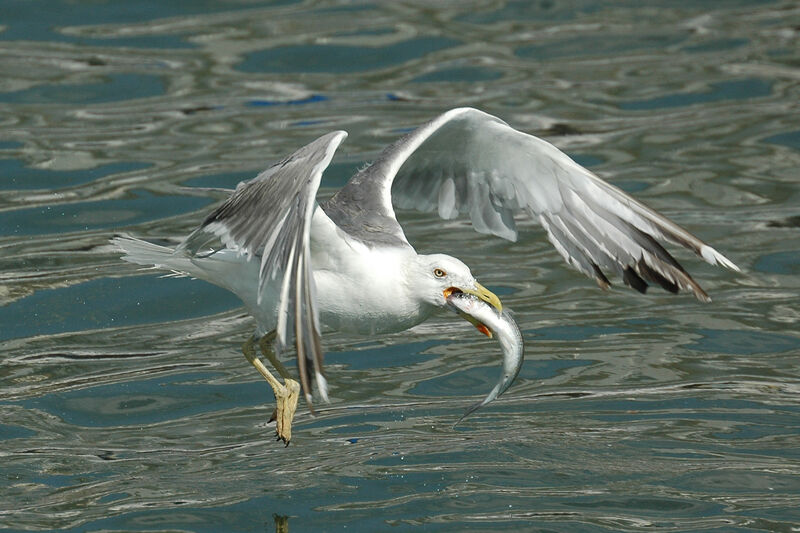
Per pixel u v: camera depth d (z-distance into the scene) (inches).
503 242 637.3
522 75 826.2
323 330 557.0
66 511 409.7
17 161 698.8
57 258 605.9
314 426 472.1
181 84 805.2
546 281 594.6
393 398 494.0
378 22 904.9
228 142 725.9
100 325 554.9
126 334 548.7
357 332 422.0
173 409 486.3
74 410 483.5
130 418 478.9
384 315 412.5
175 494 420.8
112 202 657.0
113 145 721.0
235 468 439.8
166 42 867.4
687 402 483.8
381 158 458.6
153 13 912.9
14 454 448.1
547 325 551.2
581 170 437.7
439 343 542.9
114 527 398.9
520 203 461.7
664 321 554.3
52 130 739.4
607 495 416.8
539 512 406.0
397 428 468.4
